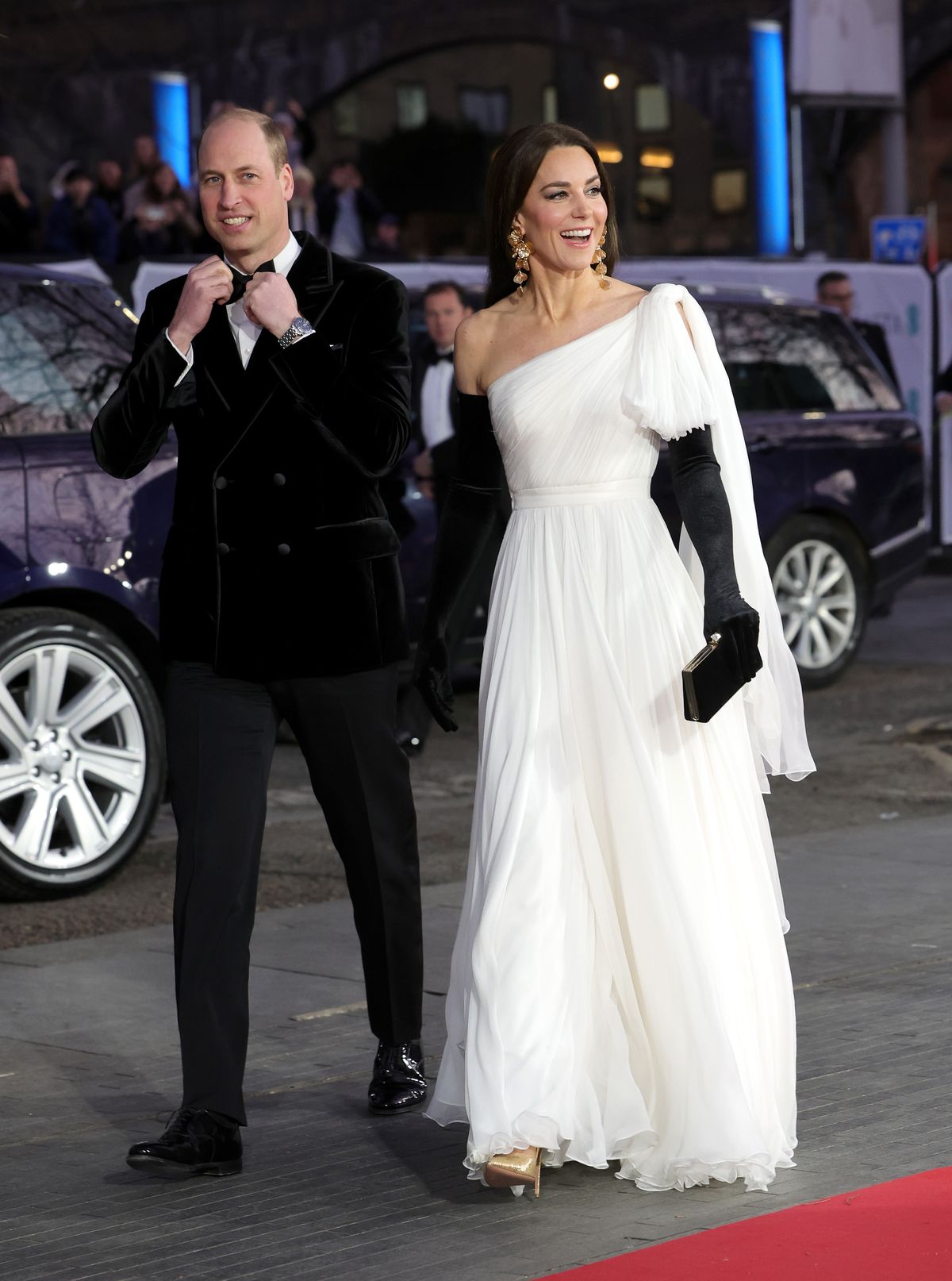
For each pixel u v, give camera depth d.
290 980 8.42
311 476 6.38
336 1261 5.39
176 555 6.44
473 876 6.01
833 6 26.11
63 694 10.50
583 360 5.97
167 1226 5.70
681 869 5.88
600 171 6.07
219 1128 6.10
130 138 33.47
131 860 10.43
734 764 6.08
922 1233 5.36
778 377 16.61
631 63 33.50
